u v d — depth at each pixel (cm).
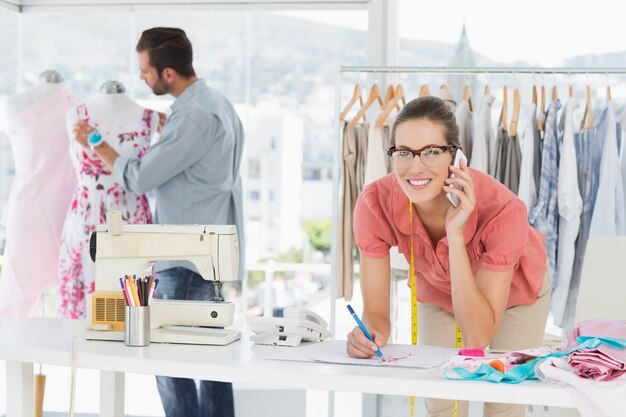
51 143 420
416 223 223
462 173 202
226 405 376
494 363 174
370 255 230
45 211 420
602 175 373
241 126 395
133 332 205
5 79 457
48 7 458
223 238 220
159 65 368
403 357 194
